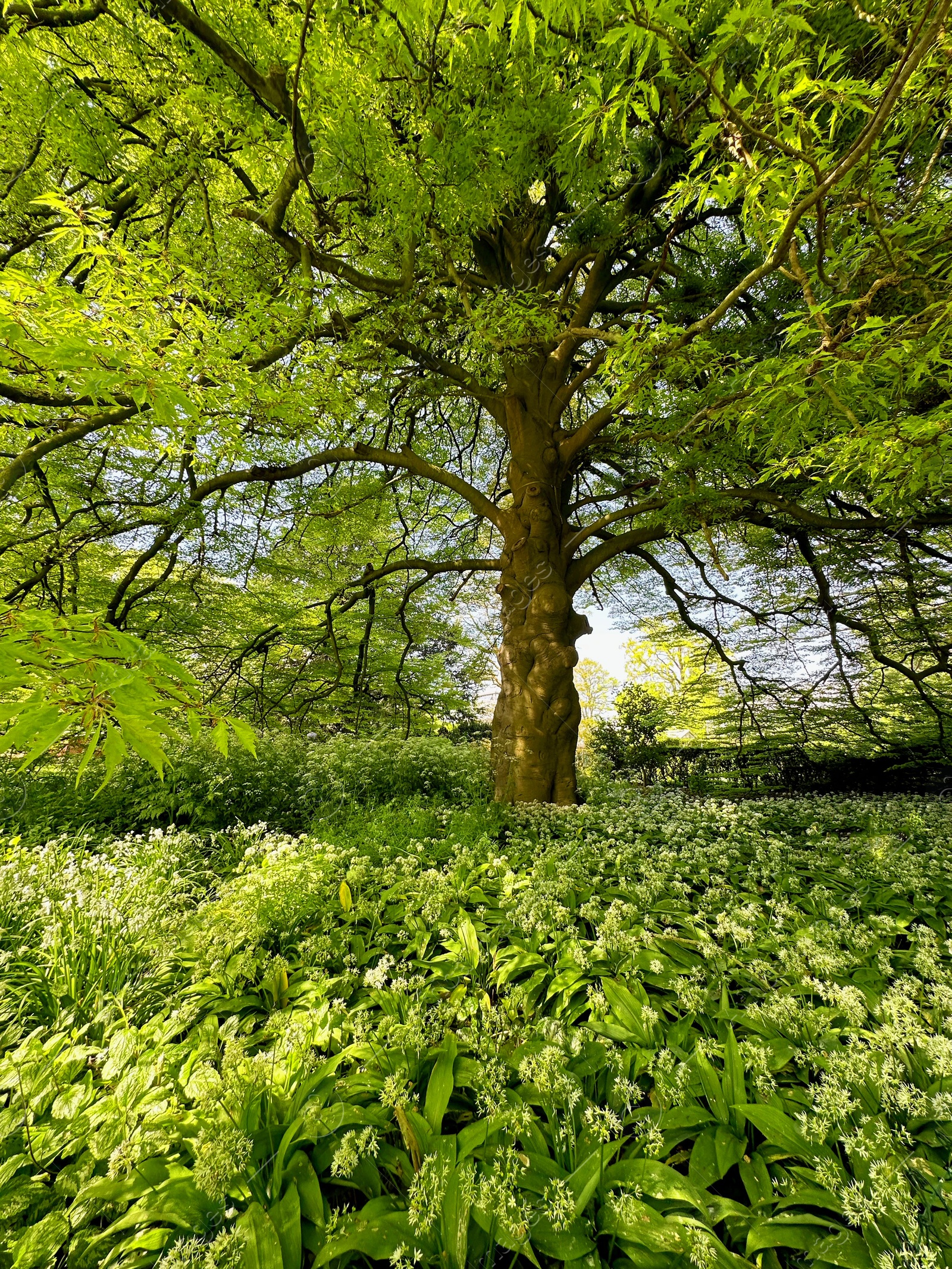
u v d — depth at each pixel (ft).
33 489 21.91
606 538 34.73
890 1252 4.61
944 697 33.86
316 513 27.99
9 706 3.86
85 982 9.34
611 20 5.40
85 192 19.89
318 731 39.04
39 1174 5.80
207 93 13.91
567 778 22.22
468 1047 7.60
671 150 15.37
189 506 21.67
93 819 19.63
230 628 31.22
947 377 7.36
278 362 16.06
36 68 15.07
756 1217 5.16
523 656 22.94
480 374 21.56
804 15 8.12
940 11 4.65
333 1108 6.27
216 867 15.85
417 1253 4.62
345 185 17.02
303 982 9.40
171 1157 5.77
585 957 9.36
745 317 23.15
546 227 22.80
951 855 15.92
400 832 17.29
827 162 6.48
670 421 16.87
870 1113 6.11
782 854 16.05
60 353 6.44
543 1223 5.18
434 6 7.80
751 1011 7.82
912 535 22.90
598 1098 6.78
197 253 16.88
